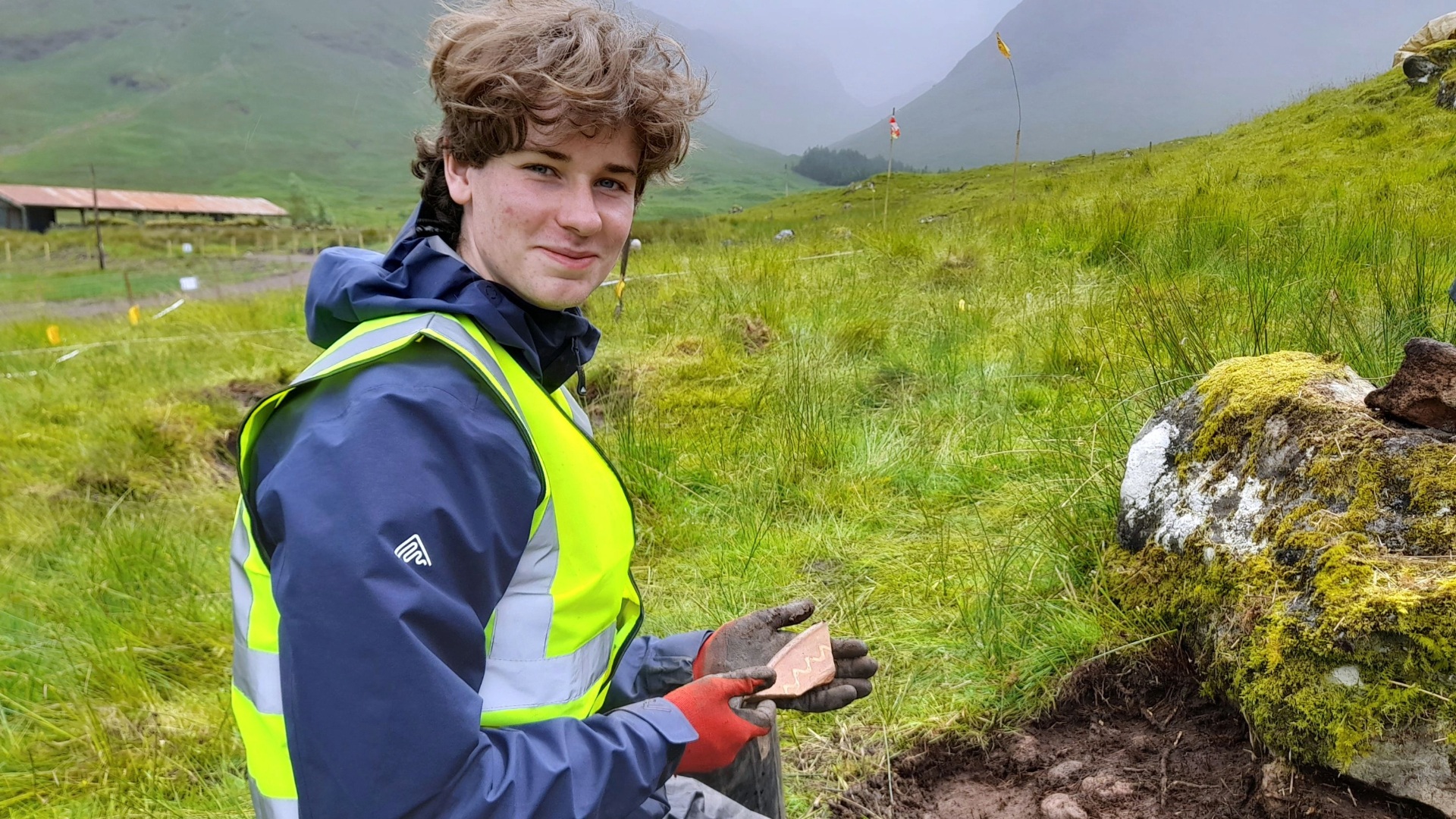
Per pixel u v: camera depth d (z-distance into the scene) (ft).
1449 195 25.43
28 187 237.04
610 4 4.05
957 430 14.11
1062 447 12.08
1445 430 6.24
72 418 21.52
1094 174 56.08
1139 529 8.12
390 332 3.74
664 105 4.04
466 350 3.67
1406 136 38.45
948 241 28.81
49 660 10.71
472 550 3.42
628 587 4.59
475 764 3.32
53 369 27.09
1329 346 12.04
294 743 3.23
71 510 15.64
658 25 4.21
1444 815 5.15
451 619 3.31
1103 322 17.21
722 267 27.48
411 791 3.15
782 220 97.86
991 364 16.60
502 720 3.72
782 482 13.24
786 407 15.58
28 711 9.64
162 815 8.15
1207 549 7.11
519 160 3.95
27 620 11.70
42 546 14.37
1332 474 6.38
